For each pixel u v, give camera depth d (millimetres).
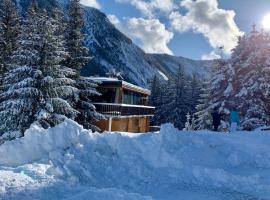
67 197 7484
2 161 10547
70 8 32094
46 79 24516
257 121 33219
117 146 11156
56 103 25125
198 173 10203
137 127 39906
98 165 10023
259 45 36031
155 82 76000
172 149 11477
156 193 8742
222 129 33125
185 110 70375
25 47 25625
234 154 11930
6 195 7234
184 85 71375
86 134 11430
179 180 9805
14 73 24891
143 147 11148
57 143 11078
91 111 29938
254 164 11734
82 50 31219
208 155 11836
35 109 24594
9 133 23594
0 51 31812
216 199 8398
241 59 37188
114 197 7223
